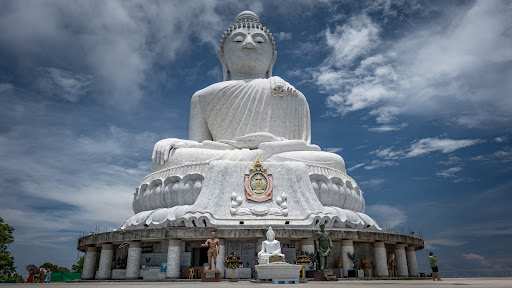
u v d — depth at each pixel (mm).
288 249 16922
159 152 21438
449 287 8148
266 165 19766
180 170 20188
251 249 16734
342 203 20766
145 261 17266
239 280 14172
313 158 20891
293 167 19672
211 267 14328
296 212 18359
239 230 15891
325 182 20312
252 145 22078
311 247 16266
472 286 8508
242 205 18625
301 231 16062
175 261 16000
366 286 8930
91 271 19203
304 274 13688
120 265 18516
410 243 19359
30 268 18703
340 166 21609
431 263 16281
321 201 19922
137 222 19562
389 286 8797
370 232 17359
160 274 16469
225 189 19016
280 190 19156
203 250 16875
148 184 21016
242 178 19438
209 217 17484
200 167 19938
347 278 15938
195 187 19375
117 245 18922
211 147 21953
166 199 20047
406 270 19453
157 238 16109
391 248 20750
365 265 17984
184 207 18703
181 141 22312
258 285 9625
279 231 15906
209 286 9312
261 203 18781
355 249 18500
